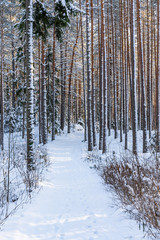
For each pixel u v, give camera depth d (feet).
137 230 9.94
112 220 11.37
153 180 12.17
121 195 13.93
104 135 37.96
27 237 9.34
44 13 26.78
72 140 60.85
